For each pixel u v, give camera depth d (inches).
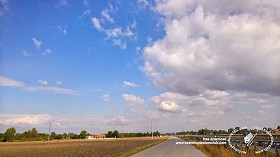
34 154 1957.4
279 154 1011.9
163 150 1764.3
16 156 1788.9
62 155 1797.5
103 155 1601.9
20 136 7436.0
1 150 2524.6
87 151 2089.1
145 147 2234.3
